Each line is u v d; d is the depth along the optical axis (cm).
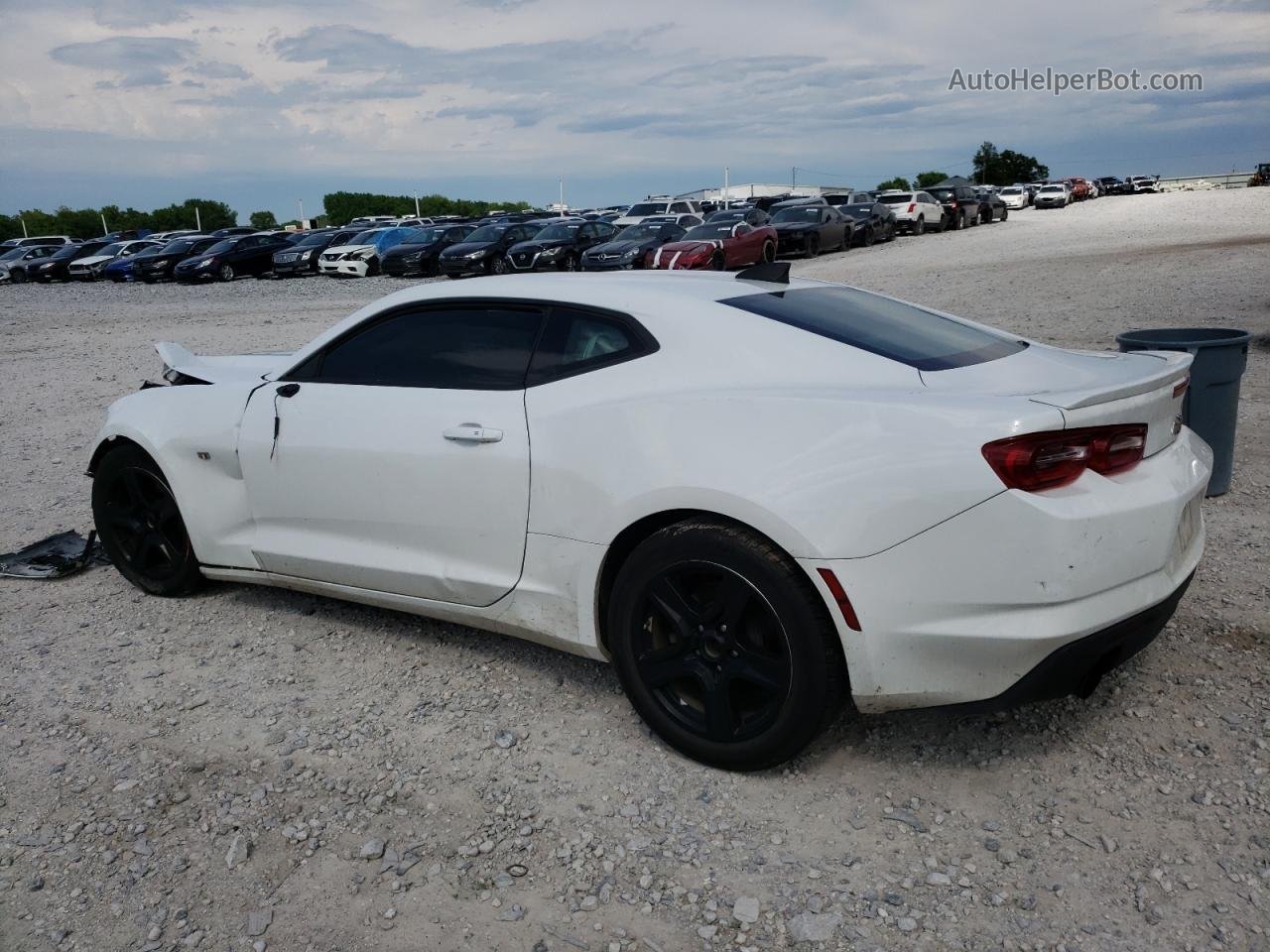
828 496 268
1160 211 4044
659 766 307
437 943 236
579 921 242
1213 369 516
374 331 378
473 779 302
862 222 3128
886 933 234
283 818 285
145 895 255
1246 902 238
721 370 301
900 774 297
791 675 279
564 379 327
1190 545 306
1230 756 297
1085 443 261
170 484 423
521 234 2745
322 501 381
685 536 290
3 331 1878
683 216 3056
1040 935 231
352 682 368
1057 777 292
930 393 276
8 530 573
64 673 380
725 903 246
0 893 257
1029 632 258
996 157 9450
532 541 329
